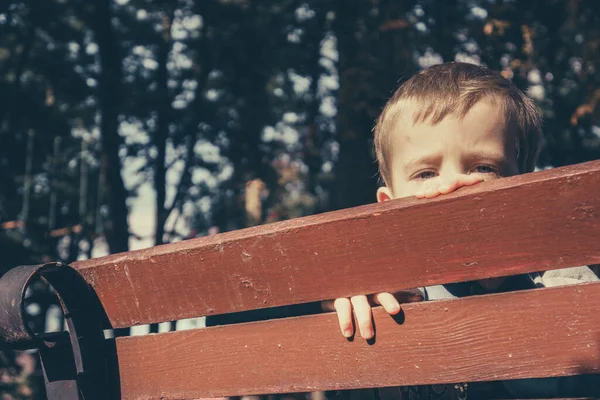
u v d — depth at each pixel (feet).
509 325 4.62
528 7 27.50
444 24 27.45
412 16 26.94
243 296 5.65
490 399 5.65
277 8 41.93
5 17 42.27
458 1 28.12
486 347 4.69
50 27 43.91
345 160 24.54
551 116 29.12
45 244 48.47
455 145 6.48
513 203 4.50
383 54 25.05
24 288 6.25
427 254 4.84
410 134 6.69
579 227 4.32
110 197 40.70
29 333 6.28
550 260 4.43
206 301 5.87
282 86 51.72
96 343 6.52
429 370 4.88
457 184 4.85
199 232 51.24
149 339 6.31
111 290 6.41
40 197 53.42
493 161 6.50
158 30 49.11
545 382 5.96
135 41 48.93
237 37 43.57
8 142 44.16
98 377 6.50
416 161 6.61
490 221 4.59
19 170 46.52
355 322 5.16
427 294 6.40
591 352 4.35
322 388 5.30
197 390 5.95
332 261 5.22
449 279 4.78
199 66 47.29
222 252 5.69
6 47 46.80
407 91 6.95
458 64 7.38
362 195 24.18
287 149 53.31
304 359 5.40
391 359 5.03
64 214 56.59
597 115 27.12
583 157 30.99
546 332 4.50
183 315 6.02
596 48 26.48
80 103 49.34
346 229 5.12
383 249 5.00
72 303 6.49
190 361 6.02
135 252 6.27
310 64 43.80
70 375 6.62
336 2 26.20
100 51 42.34
